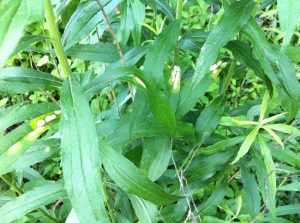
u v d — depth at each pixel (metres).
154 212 0.28
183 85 0.31
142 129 0.25
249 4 0.23
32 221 0.33
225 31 0.22
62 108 0.18
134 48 0.28
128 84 0.31
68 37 0.24
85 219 0.18
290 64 0.23
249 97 0.52
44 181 0.31
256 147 0.31
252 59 0.26
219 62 0.30
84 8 0.25
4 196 0.30
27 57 0.47
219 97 0.30
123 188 0.23
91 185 0.18
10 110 0.24
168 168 0.37
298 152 0.37
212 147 0.29
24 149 0.21
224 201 0.34
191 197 0.33
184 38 0.29
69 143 0.18
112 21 0.35
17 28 0.10
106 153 0.22
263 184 0.29
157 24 0.34
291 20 0.15
